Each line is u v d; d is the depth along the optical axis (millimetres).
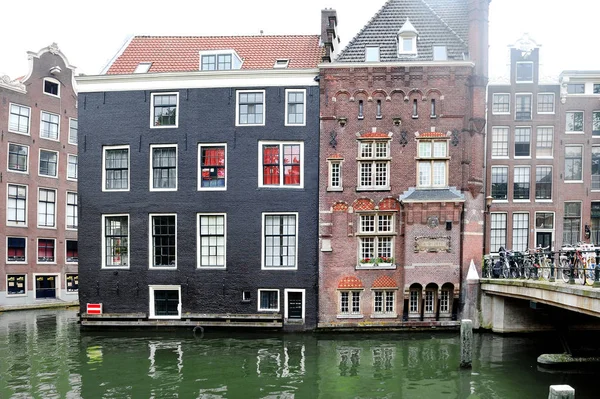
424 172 19656
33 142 32031
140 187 20594
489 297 19094
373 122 19844
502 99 25516
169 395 12094
